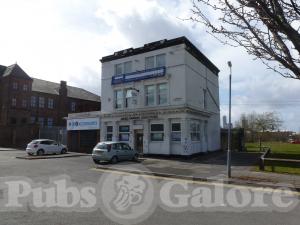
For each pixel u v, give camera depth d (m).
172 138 24.75
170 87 25.36
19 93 51.12
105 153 20.05
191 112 25.05
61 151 29.78
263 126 59.22
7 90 49.88
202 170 16.48
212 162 21.09
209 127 29.95
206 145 28.78
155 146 25.41
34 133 41.09
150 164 19.72
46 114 55.31
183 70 24.78
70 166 18.31
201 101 28.33
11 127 43.81
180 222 6.90
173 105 24.62
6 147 42.22
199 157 24.89
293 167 15.51
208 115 29.11
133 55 28.02
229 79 15.42
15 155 27.45
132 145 26.86
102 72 30.38
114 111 28.47
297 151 31.75
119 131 28.28
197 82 27.53
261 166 16.31
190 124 24.94
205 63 30.05
